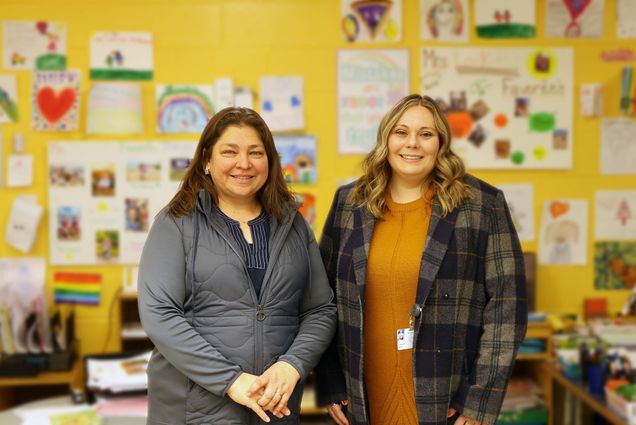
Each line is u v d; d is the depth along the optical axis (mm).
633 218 3385
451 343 1748
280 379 1611
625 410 2379
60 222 3277
